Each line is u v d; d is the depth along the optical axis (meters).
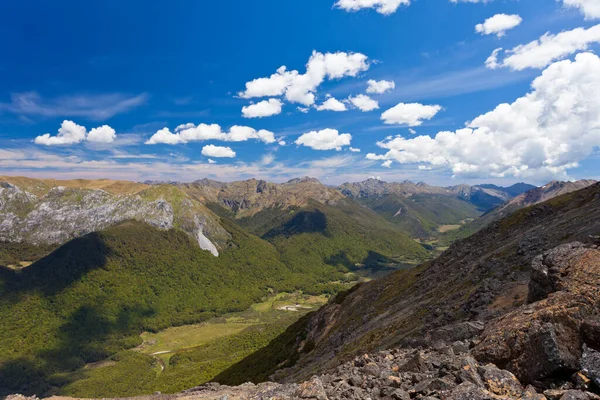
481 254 67.38
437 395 10.15
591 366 9.64
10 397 31.78
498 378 10.48
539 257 20.17
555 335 10.97
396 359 17.48
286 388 16.45
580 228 45.50
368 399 11.54
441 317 41.19
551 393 9.31
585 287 13.70
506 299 33.97
